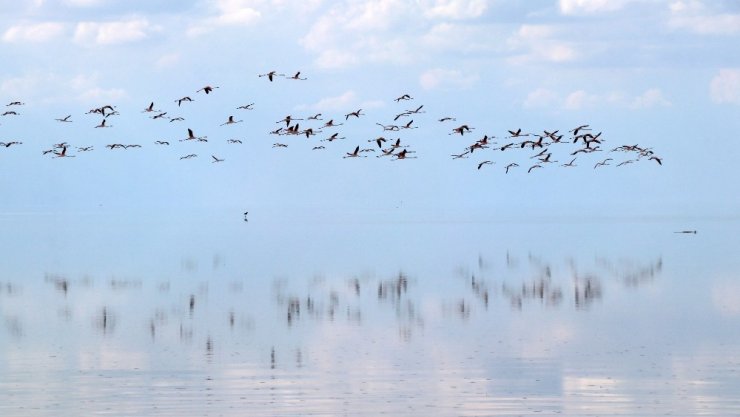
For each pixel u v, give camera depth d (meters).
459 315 63.84
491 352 50.75
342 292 77.69
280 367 47.50
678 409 39.50
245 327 59.47
